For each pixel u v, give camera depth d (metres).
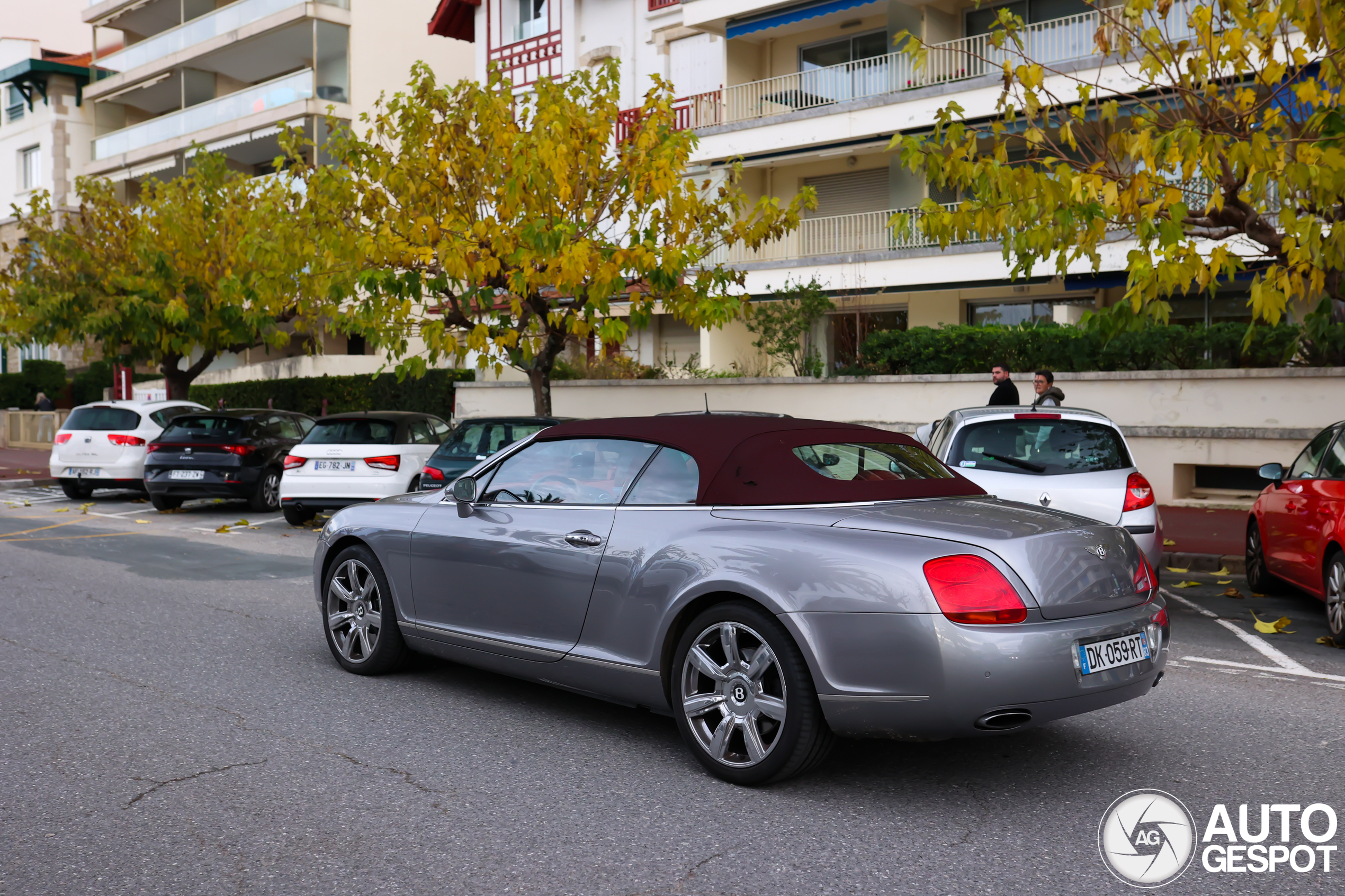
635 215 14.59
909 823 4.06
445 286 14.41
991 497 5.10
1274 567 8.74
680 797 4.34
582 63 28.22
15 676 6.22
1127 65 18.47
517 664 5.41
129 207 23.75
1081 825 4.05
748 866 3.67
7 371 42.94
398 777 4.57
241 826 4.02
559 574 5.13
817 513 4.55
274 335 22.64
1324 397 13.88
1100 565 4.38
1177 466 14.85
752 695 4.39
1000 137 8.93
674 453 5.02
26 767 4.65
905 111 21.67
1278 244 8.77
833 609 4.16
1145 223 8.23
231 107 35.22
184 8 38.69
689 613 4.69
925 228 8.85
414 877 3.57
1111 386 15.44
